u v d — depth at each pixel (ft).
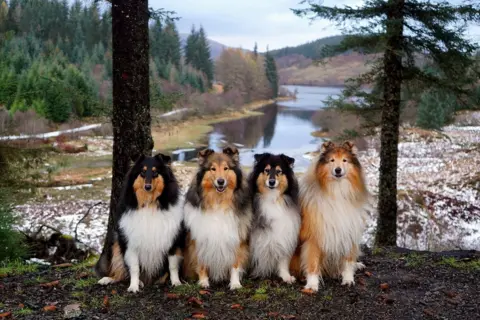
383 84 19.39
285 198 10.73
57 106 58.49
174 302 10.12
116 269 11.13
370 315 9.59
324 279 11.16
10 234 14.69
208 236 10.51
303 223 10.81
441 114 42.91
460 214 27.63
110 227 12.78
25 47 96.58
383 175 19.34
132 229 10.48
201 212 10.58
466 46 17.51
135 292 10.57
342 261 10.95
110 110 12.94
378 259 12.88
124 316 9.59
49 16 119.34
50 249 16.71
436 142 49.21
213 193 10.48
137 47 12.10
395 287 10.73
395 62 18.44
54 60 87.51
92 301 10.18
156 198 10.48
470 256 12.69
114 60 12.26
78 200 33.24
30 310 9.78
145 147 12.51
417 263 12.23
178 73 126.11
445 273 11.47
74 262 15.02
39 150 17.76
